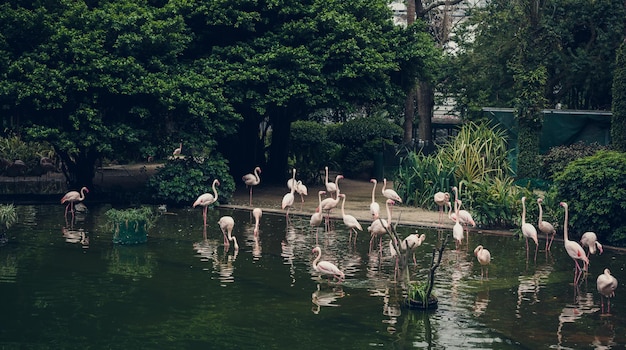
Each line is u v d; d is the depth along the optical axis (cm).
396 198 2238
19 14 2198
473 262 1630
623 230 1789
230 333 1118
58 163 3453
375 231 1627
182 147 2528
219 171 2488
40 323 1150
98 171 3384
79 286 1372
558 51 3142
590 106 3450
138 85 2322
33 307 1233
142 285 1387
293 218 2252
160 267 1535
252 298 1311
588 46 3158
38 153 3375
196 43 2680
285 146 3145
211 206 2430
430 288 1253
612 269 1572
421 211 2342
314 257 1656
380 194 2836
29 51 2297
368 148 3481
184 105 2409
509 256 1700
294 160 3409
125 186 2919
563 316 1223
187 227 2036
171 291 1348
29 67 2212
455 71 3638
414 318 1205
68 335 1096
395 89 2873
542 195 2152
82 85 2239
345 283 1426
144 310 1228
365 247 1780
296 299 1308
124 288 1363
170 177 2469
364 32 2659
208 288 1374
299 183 2408
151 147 2397
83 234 1884
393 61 2820
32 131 2217
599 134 2839
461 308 1266
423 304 1248
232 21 2583
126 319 1178
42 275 1448
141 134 2384
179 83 2388
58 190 2797
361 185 3186
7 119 2348
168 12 2500
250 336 1105
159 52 2464
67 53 2286
